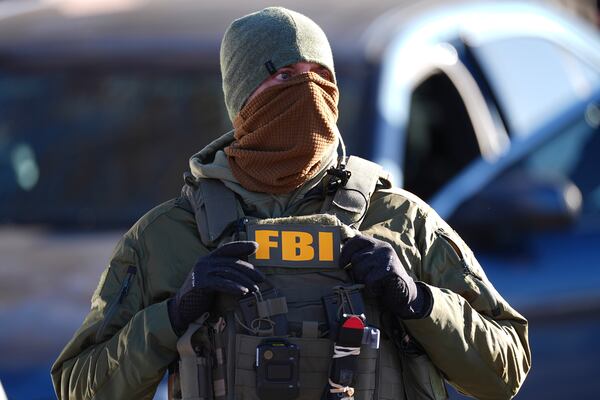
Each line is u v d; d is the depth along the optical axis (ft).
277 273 23.84
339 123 44.21
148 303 24.98
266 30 24.90
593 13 83.10
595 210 49.14
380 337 24.29
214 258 23.34
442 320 23.95
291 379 22.95
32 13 53.72
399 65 46.75
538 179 47.32
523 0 60.85
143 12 52.29
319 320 23.49
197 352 23.76
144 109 47.39
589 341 45.55
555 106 58.08
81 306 39.29
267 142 24.61
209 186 25.14
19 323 38.29
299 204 24.98
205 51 48.73
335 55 46.52
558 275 45.85
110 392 24.32
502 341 24.72
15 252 42.39
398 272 23.35
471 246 45.21
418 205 25.63
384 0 51.75
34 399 35.42
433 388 24.68
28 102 48.37
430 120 47.39
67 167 46.70
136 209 45.14
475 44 53.47
